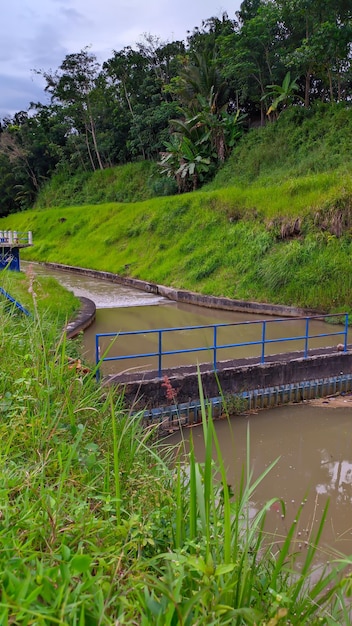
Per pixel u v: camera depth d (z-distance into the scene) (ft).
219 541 6.54
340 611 7.76
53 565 5.58
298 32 84.79
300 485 18.25
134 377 23.57
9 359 11.65
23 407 9.20
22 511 6.26
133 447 10.29
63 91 135.44
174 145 98.02
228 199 68.49
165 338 38.01
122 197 120.88
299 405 26.53
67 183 145.48
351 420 24.75
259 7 88.89
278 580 7.66
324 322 43.50
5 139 165.27
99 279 79.77
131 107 132.46
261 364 26.17
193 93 99.81
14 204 169.58
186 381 23.90
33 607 4.54
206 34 112.78
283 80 89.51
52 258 101.04
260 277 52.47
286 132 83.87
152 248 77.41
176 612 4.77
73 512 6.84
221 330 41.04
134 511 7.82
